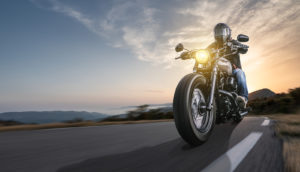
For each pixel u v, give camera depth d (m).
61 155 2.06
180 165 1.55
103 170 1.50
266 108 17.84
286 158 1.61
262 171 1.35
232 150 1.95
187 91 2.24
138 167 1.54
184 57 3.36
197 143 2.25
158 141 2.63
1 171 1.60
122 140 2.83
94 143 2.69
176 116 2.21
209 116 2.60
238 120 4.14
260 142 2.23
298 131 2.65
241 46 3.32
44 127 6.14
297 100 15.50
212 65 2.86
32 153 2.20
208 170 1.40
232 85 3.15
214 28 3.41
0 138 3.46
